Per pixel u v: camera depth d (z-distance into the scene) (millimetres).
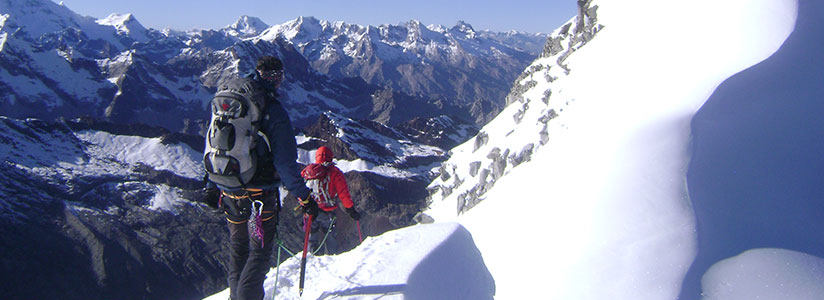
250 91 3635
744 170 6742
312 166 5941
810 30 10875
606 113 17297
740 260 5141
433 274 4000
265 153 3789
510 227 11203
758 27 12953
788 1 12875
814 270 4727
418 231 4742
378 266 4195
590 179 8805
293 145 3832
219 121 3623
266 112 3697
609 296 5551
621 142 9656
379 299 3709
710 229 5742
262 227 3936
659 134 8914
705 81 11406
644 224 6355
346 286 4055
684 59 15500
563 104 44000
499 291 7480
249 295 3918
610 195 7488
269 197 3990
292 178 3848
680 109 10094
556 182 11078
